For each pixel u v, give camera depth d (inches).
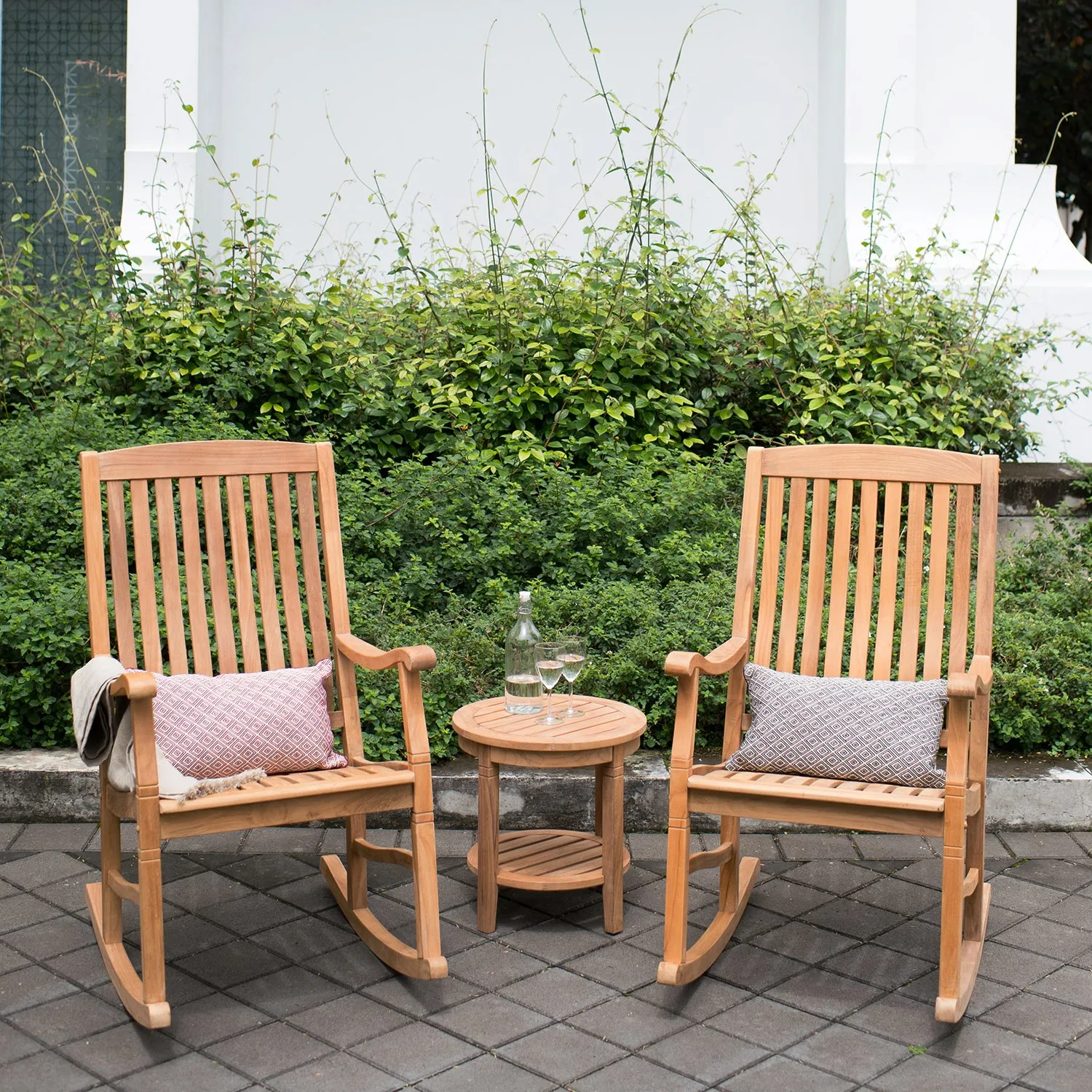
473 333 225.5
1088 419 266.2
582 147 294.5
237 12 290.2
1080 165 363.6
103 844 116.9
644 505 195.9
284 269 241.4
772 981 115.7
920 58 286.5
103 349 213.6
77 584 170.9
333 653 131.1
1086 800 150.6
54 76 301.3
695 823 151.3
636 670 160.7
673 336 223.0
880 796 109.0
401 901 132.0
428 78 292.4
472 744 125.8
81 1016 108.6
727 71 294.7
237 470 129.3
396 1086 98.1
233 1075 99.7
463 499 194.4
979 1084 98.8
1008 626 173.2
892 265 266.5
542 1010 110.2
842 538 131.7
